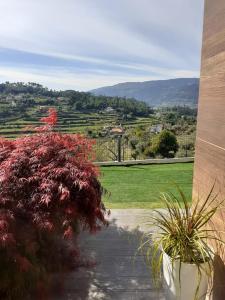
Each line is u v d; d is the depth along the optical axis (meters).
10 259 2.03
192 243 2.12
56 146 2.98
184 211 2.40
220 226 2.13
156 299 2.46
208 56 2.43
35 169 2.64
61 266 2.60
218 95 2.19
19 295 2.10
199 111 2.66
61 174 2.60
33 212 2.33
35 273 2.17
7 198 2.33
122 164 8.14
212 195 2.29
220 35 2.17
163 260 2.23
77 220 2.70
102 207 3.03
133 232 3.63
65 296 2.48
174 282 2.11
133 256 3.11
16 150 2.85
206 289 2.12
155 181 6.20
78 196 2.56
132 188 5.64
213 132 2.29
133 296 2.49
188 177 6.55
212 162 2.31
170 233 2.21
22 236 2.15
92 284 2.64
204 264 2.05
